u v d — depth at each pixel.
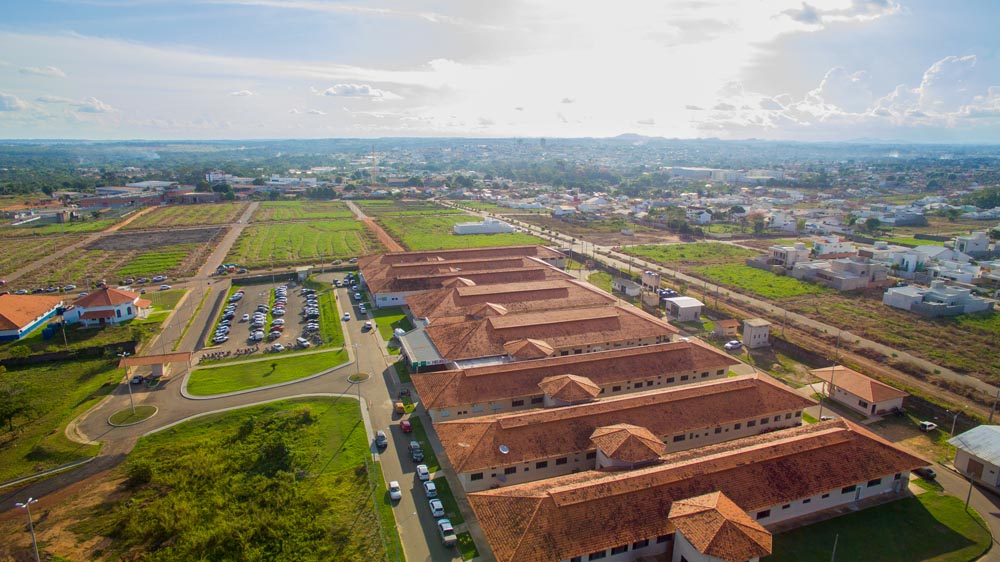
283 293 155.38
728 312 139.12
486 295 133.12
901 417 88.75
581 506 58.06
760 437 74.31
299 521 62.84
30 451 79.62
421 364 100.25
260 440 80.62
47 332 124.12
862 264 165.88
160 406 92.19
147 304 140.00
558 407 80.56
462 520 64.62
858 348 116.25
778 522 64.12
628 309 124.44
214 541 59.09
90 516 65.75
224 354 113.62
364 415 88.69
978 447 73.00
